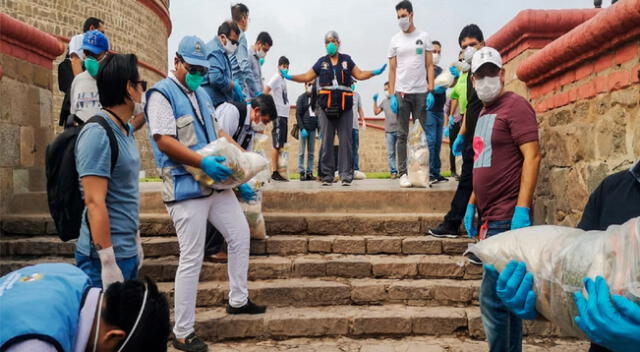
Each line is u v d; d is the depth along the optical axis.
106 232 2.56
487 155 3.44
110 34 17.50
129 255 2.76
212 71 4.88
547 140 4.54
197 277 3.52
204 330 3.78
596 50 3.58
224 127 4.23
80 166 2.55
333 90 5.95
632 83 3.21
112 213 2.69
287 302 4.17
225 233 3.79
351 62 6.12
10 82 5.50
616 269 1.43
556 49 4.02
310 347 3.68
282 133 7.97
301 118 8.98
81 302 1.57
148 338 1.54
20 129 5.66
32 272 1.61
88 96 4.21
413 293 4.18
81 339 1.51
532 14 4.74
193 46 3.39
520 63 5.00
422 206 5.33
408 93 6.31
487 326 2.55
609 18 3.21
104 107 2.75
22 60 5.70
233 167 3.42
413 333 3.85
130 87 2.72
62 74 5.22
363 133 19.14
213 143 3.42
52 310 1.44
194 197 3.43
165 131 3.30
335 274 4.46
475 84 3.42
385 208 5.34
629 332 1.33
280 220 5.05
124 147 2.72
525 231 1.85
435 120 6.67
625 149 3.33
